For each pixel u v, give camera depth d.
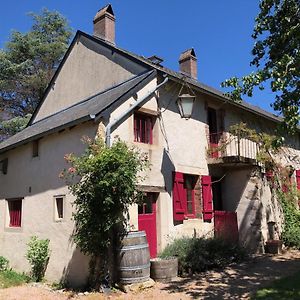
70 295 7.50
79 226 8.09
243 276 8.34
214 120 12.62
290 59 6.98
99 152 7.66
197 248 9.16
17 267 10.66
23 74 21.31
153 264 8.15
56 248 9.23
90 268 7.92
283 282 7.43
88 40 12.48
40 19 22.11
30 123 14.69
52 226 9.48
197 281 8.00
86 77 12.31
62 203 9.38
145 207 9.48
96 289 7.61
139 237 7.85
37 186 10.34
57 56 21.59
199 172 11.24
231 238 11.16
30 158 10.85
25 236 10.52
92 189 7.47
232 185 12.45
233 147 12.68
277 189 13.06
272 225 12.27
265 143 12.38
